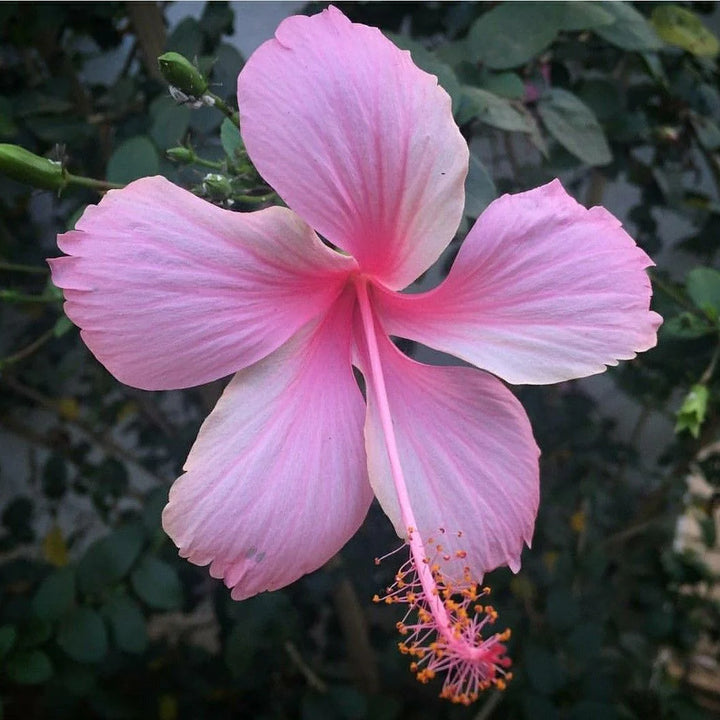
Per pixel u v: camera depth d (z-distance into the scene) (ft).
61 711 1.28
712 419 1.33
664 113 1.16
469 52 0.95
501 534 0.75
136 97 1.15
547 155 0.97
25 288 1.34
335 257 0.72
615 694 1.36
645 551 1.48
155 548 1.12
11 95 1.21
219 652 1.43
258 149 0.66
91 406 1.48
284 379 0.72
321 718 1.28
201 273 0.66
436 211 0.71
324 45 0.66
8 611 1.21
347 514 0.73
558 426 1.41
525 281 0.73
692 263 1.50
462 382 0.76
